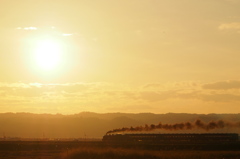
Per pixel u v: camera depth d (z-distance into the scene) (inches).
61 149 7298.2
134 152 5113.2
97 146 7052.2
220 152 5438.0
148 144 7298.2
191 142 7760.8
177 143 7544.3
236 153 5191.9
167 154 4990.2
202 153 5172.2
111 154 4985.2
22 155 5708.7
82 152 5157.5
